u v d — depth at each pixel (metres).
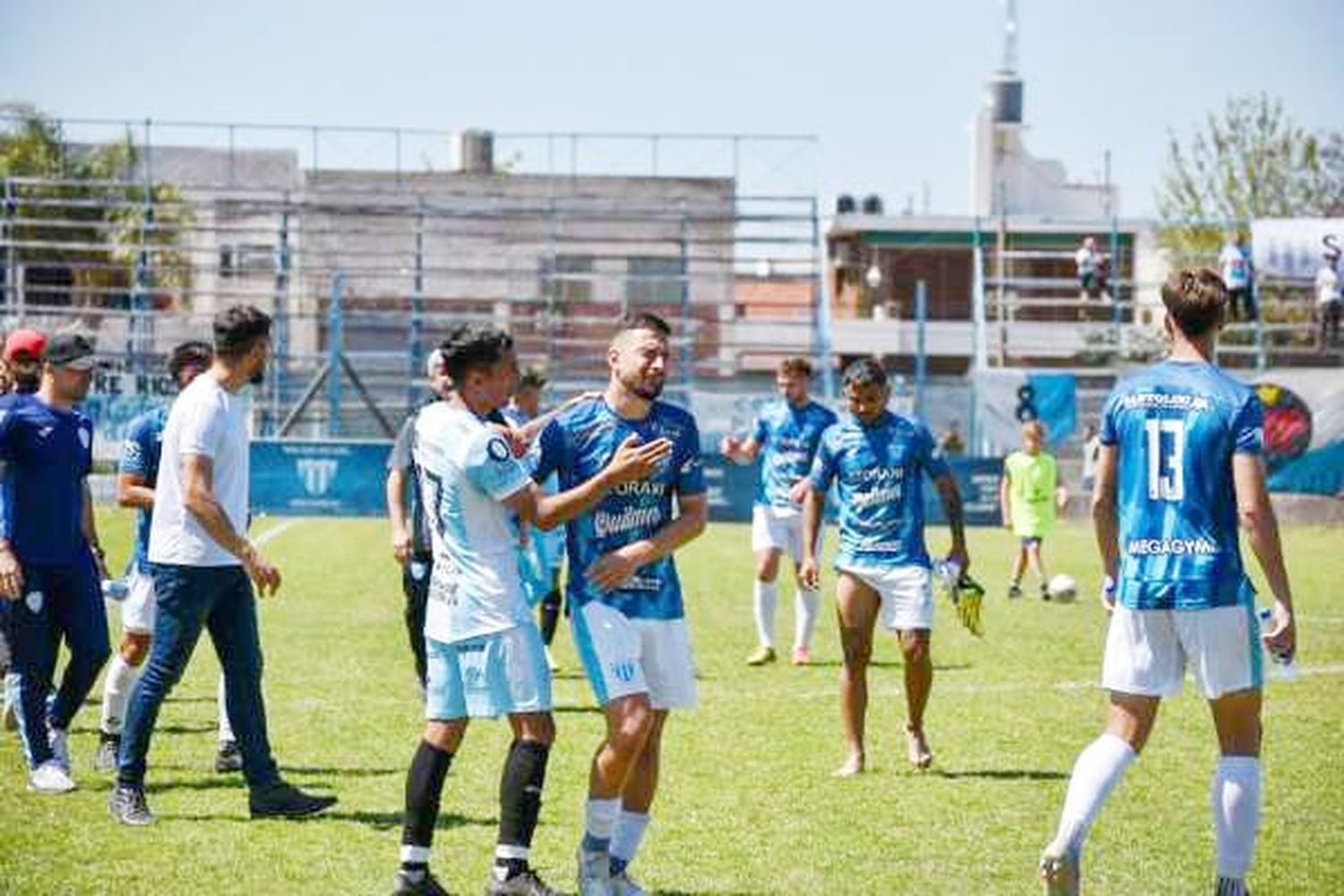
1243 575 7.05
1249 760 7.07
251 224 56.88
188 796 9.30
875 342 55.47
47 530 9.40
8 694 9.60
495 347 7.31
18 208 47.03
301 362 45.47
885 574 10.01
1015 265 57.72
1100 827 8.72
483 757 10.28
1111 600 7.34
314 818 8.80
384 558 24.41
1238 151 59.41
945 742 10.97
